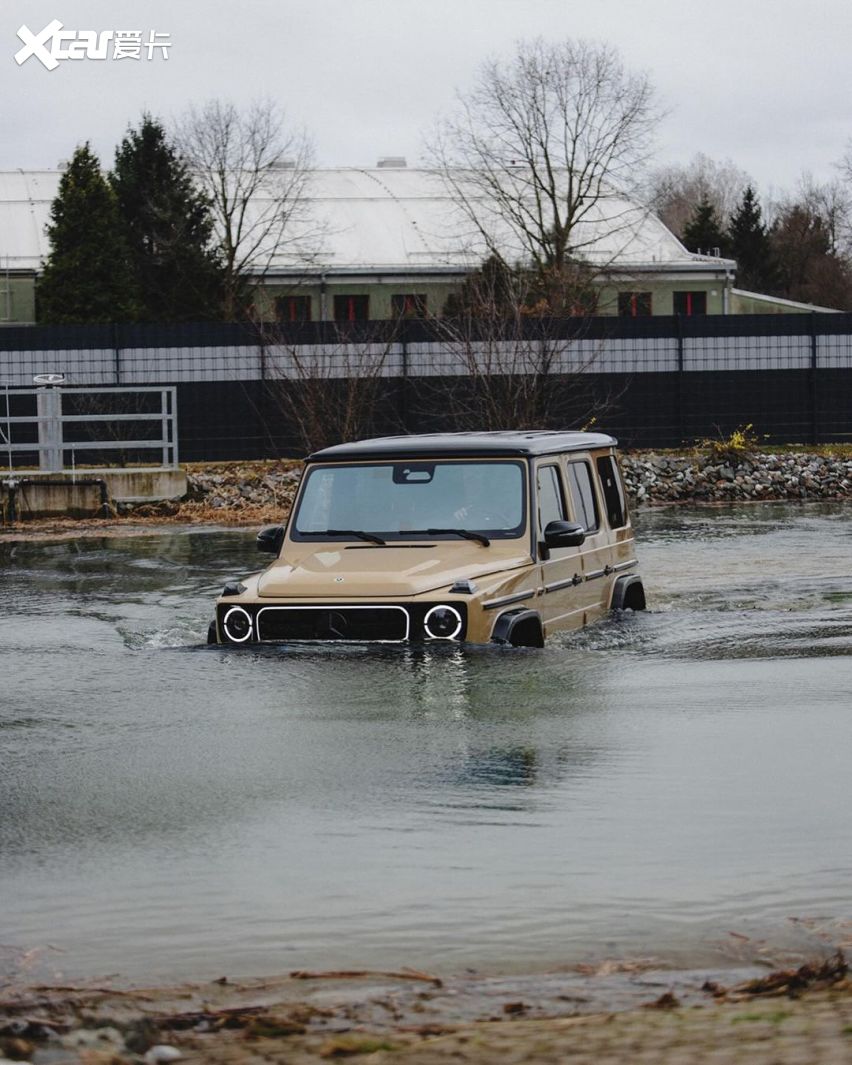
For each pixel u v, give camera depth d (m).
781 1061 4.25
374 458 13.17
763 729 8.80
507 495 12.81
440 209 78.06
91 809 7.28
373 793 7.47
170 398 40.94
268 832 6.84
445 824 6.91
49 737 8.92
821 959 5.27
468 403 41.94
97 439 40.81
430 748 8.40
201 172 73.19
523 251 69.12
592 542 14.10
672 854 6.41
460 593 11.52
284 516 31.50
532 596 12.35
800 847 6.47
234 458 41.34
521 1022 4.74
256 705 9.70
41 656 12.65
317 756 8.26
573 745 8.43
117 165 71.12
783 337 43.41
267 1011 4.89
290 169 75.56
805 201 136.88
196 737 8.80
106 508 31.95
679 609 16.03
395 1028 4.73
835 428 43.72
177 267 67.56
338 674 10.62
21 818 7.13
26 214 74.31
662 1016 4.73
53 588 19.03
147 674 10.89
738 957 5.32
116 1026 4.75
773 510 33.38
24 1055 4.54
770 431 43.56
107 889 6.09
